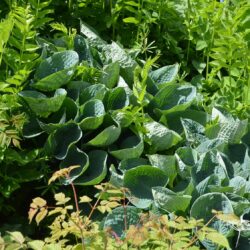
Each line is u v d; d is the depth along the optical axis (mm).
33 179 3574
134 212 3346
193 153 3584
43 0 4395
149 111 3920
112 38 4570
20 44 3666
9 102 3604
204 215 3242
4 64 3811
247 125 3801
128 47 4527
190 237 3229
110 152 3650
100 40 4266
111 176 3500
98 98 3809
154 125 3691
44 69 3840
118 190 2879
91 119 3662
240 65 4129
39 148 3705
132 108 3855
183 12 4633
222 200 3246
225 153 3662
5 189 3537
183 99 3918
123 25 4609
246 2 4391
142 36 4355
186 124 3758
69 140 3691
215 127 3715
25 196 3721
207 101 4285
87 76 3949
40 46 3930
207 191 3352
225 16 4340
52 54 4000
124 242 2721
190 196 3256
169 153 3744
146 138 3707
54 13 4551
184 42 4699
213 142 3635
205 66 4586
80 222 2783
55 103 3682
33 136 3643
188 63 4676
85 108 3752
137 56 4473
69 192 3643
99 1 4574
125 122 3730
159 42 4609
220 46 4293
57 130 3678
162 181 3488
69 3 4566
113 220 3330
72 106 3762
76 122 3721
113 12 4492
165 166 3533
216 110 3844
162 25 4621
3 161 3525
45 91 3811
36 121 3717
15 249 2658
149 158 3580
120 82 3957
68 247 2814
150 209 3400
